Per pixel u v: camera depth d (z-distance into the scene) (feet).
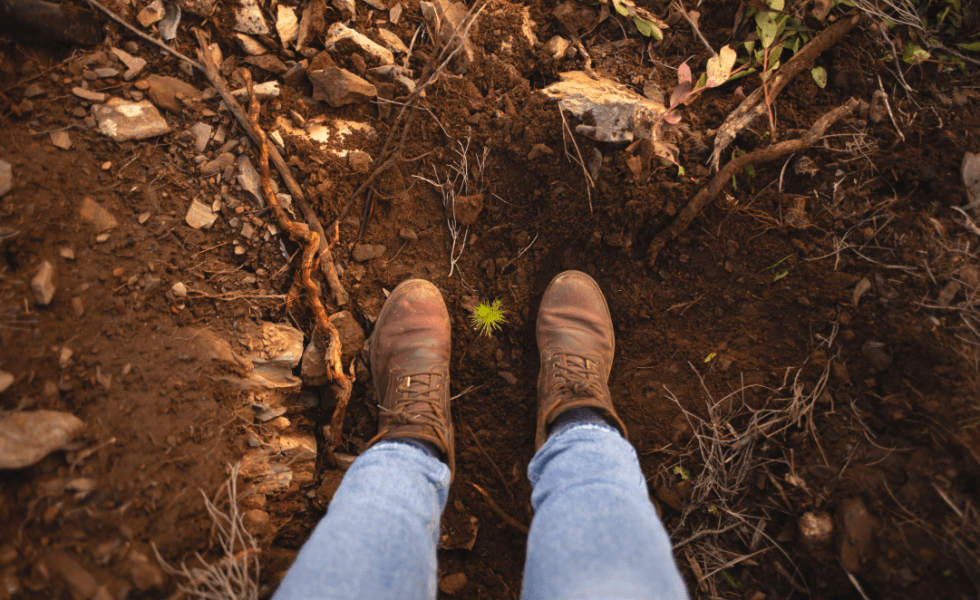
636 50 5.48
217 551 4.12
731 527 4.76
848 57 5.11
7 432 3.45
